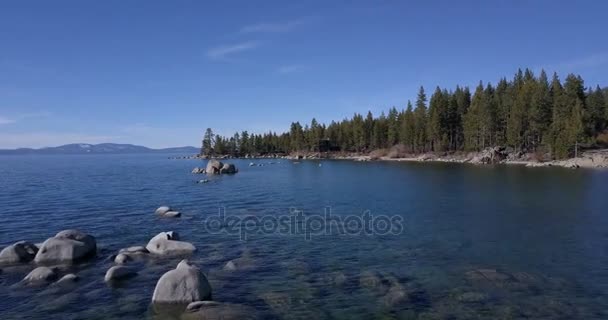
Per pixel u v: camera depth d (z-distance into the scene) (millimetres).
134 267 16391
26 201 36594
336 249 19562
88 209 32094
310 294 13578
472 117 114375
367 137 162375
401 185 50625
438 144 125750
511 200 35719
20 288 14031
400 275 15523
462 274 15586
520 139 101188
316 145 178625
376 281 14734
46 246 17141
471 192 41969
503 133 110938
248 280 14992
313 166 104438
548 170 71000
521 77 127812
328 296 13391
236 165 114875
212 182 58312
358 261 17500
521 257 17984
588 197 36719
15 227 25141
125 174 76875
